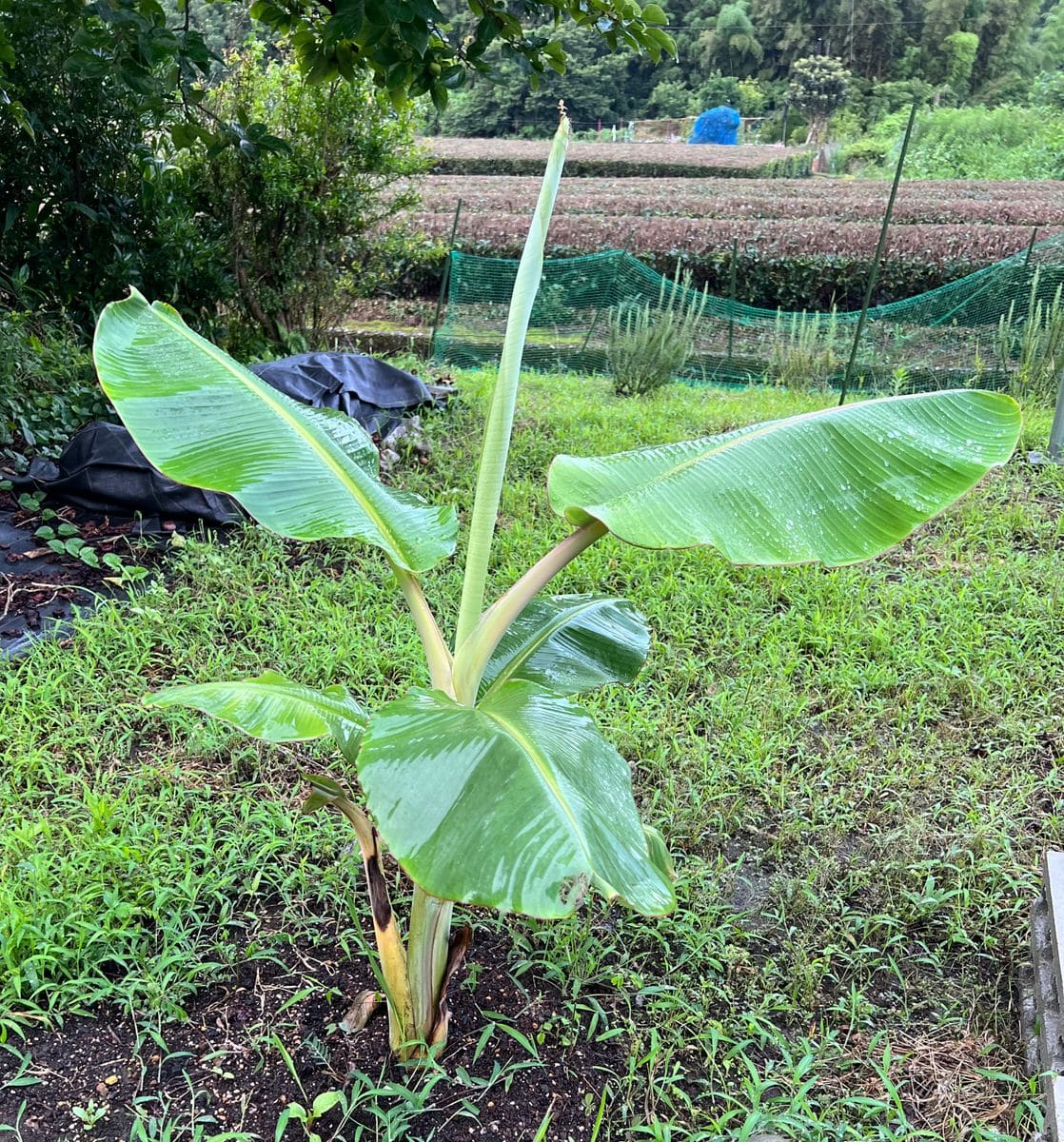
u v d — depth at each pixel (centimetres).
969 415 210
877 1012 255
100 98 641
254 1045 227
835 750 365
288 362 670
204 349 231
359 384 690
